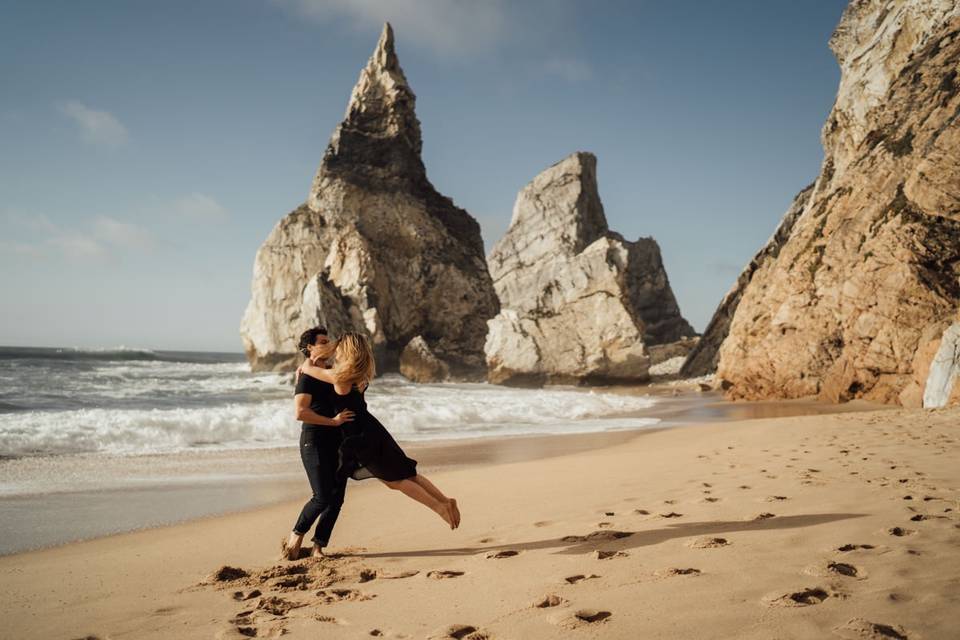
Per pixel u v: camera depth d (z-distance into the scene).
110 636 2.87
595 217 81.62
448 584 3.36
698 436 11.48
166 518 5.96
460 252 46.72
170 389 26.75
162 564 4.27
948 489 4.93
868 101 25.36
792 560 3.22
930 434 8.85
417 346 39.62
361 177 44.28
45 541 5.14
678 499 5.33
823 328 20.98
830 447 8.17
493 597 3.06
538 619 2.68
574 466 8.18
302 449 4.33
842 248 20.45
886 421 11.10
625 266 39.78
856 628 2.25
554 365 36.50
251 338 42.84
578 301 38.25
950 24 21.47
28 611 3.30
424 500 4.27
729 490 5.52
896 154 20.16
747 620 2.44
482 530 4.76
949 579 2.73
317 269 41.59
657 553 3.58
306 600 3.25
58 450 10.20
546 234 77.88
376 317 38.03
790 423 12.27
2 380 28.42
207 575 3.91
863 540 3.52
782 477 6.01
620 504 5.33
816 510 4.40
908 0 23.97
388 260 42.66
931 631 2.20
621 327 36.50
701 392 29.27
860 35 28.30
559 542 4.13
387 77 45.56
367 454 4.20
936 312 16.97
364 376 4.27
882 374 18.20
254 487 7.56
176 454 10.13
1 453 9.74
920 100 20.67
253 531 5.30
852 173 22.14
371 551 4.35
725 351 27.17
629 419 16.72
